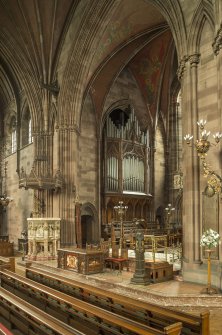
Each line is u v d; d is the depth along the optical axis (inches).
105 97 1053.8
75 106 894.4
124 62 1011.3
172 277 524.7
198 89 524.4
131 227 1041.5
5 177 1247.5
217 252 468.4
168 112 1258.6
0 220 1242.6
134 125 1157.7
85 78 900.0
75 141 895.7
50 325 211.3
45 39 912.3
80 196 971.3
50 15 879.7
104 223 1037.8
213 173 393.7
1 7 890.1
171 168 1254.9
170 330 189.3
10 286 424.5
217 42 458.9
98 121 1050.7
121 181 1087.0
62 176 866.1
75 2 854.5
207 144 369.7
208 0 501.0
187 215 514.9
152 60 1115.3
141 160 1173.1
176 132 1261.1
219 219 467.2
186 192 520.1
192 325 234.5
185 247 516.4
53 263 695.7
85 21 820.6
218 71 462.9
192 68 528.1
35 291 347.6
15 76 1139.9
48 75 933.2
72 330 199.9
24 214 1067.3
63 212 861.8
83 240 1011.9
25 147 1099.3
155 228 1104.8
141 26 854.5
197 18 521.0
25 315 259.1
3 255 928.9
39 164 928.9
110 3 775.1
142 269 493.7
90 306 257.4
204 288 438.3
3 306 314.8
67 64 877.8
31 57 932.6
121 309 292.4
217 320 346.0
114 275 558.6
